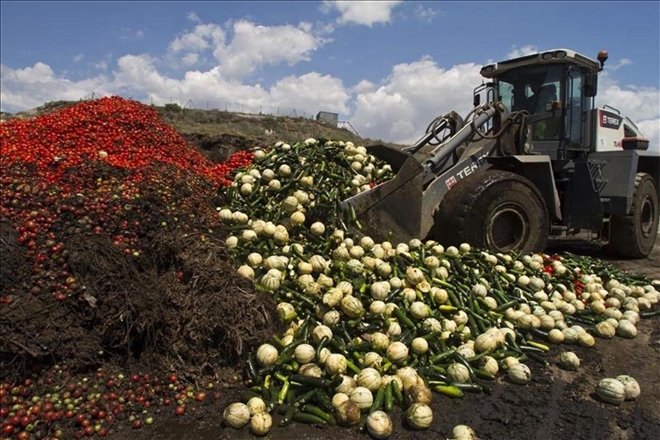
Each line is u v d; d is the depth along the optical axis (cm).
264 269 631
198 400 466
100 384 475
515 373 520
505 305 639
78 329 490
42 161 772
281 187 838
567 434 432
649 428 445
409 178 801
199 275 518
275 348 499
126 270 524
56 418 433
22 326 465
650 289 811
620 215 1091
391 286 628
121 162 816
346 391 459
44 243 525
